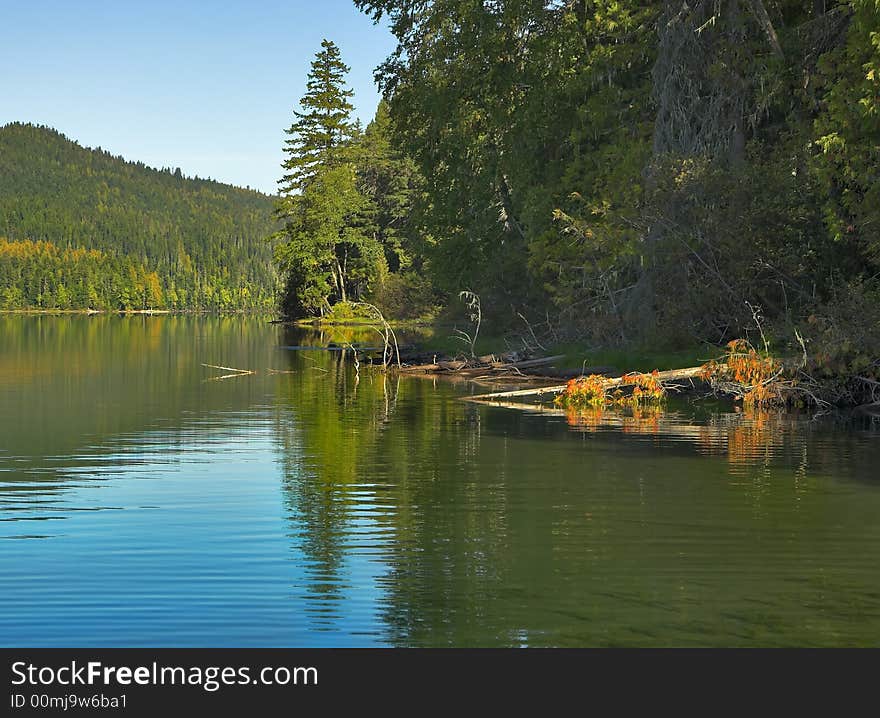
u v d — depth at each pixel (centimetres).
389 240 8962
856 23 2250
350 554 912
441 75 4112
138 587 806
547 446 1591
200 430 1794
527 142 3978
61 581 820
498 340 4209
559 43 3784
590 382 2255
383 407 2200
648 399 2366
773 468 1380
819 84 2617
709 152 3061
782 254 2716
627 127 3644
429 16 4097
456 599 786
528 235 3991
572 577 845
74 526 1014
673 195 2845
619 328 3125
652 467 1389
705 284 2794
